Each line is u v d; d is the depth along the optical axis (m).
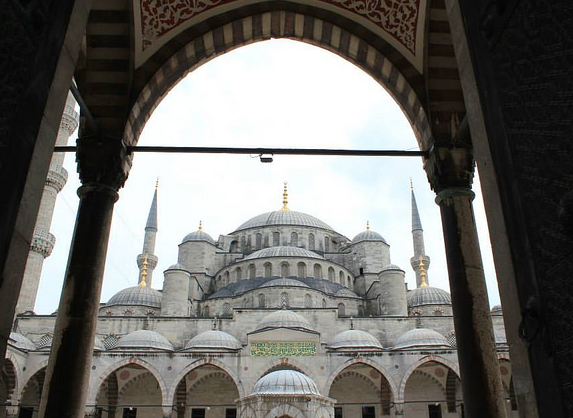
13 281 5.02
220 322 55.56
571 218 4.12
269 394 21.30
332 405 22.95
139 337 49.31
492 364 10.85
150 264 73.94
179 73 14.09
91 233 11.74
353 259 75.19
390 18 13.59
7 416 42.88
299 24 14.62
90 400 44.31
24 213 5.21
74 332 10.79
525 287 4.97
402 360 47.34
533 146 4.87
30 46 5.41
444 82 13.30
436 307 62.34
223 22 14.04
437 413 50.59
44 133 5.61
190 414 50.62
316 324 55.56
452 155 12.70
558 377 4.36
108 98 12.90
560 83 4.48
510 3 5.34
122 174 12.74
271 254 66.69
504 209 5.39
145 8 12.84
